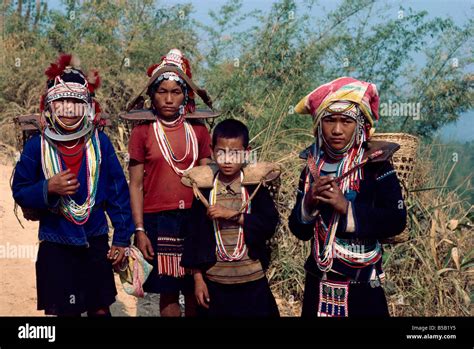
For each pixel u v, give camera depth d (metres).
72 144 4.01
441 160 7.02
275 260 5.71
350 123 3.62
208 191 4.02
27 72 9.95
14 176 4.02
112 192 4.16
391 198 3.63
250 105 7.28
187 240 4.03
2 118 9.52
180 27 9.33
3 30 11.06
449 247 5.92
